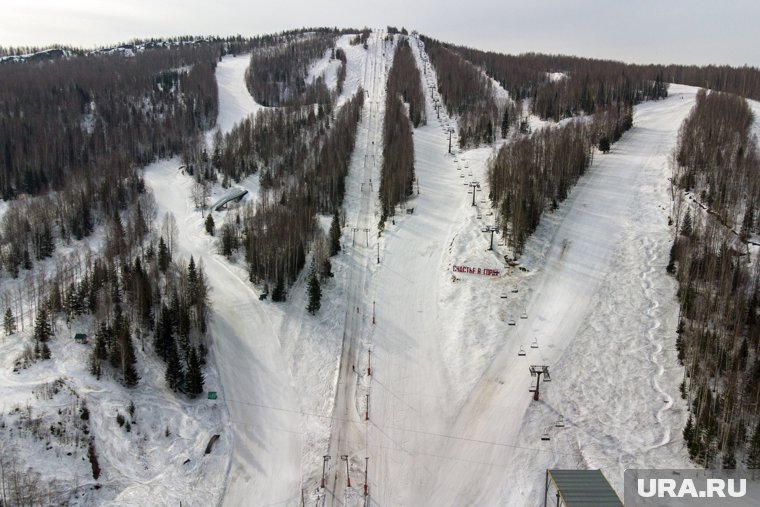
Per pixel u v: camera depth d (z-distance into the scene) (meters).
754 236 112.44
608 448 75.00
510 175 134.00
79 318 99.56
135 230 135.88
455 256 118.88
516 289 107.06
